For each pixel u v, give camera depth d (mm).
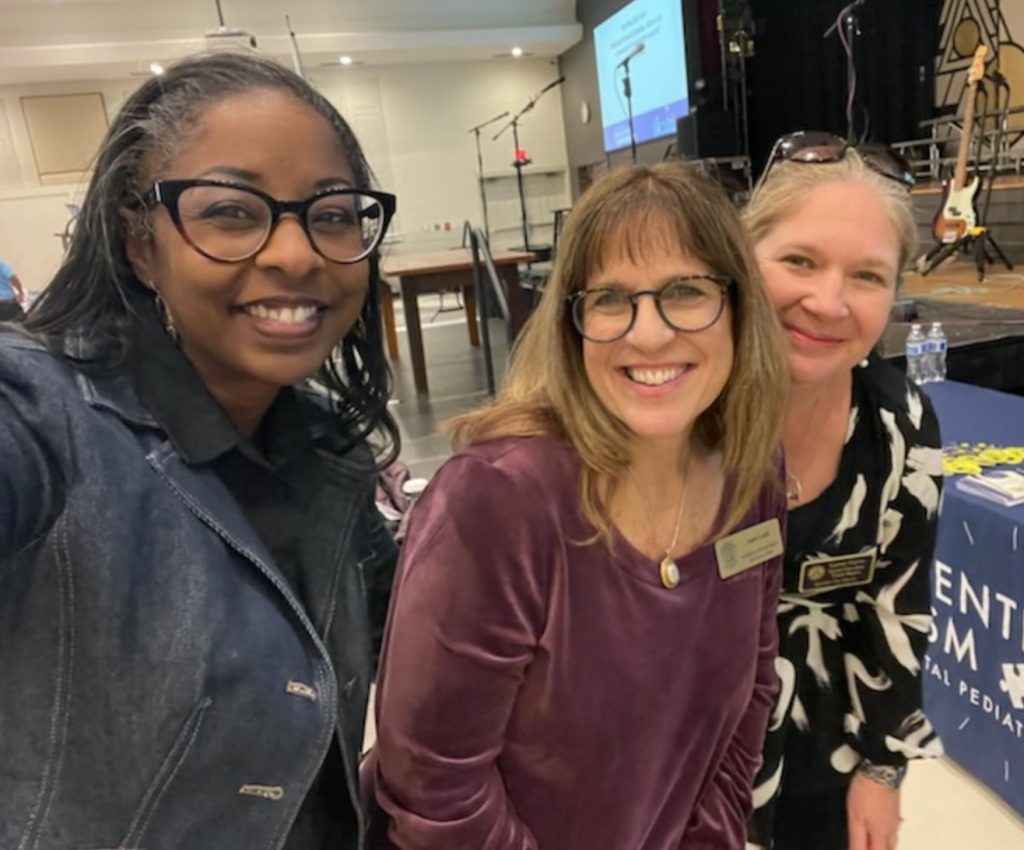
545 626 771
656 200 746
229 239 655
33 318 692
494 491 741
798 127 6402
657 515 821
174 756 648
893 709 1181
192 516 675
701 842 954
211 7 8289
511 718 801
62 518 617
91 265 694
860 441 1087
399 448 929
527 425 788
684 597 818
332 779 782
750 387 820
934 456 1112
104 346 683
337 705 749
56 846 636
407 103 10016
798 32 6168
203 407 700
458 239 10508
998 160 4520
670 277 750
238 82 678
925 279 4125
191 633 648
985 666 1701
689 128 5258
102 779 639
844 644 1207
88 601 619
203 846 674
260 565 699
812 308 972
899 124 6430
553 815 833
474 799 771
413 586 755
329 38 8719
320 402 892
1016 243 4309
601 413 773
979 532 1665
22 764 630
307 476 824
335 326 734
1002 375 2855
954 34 6055
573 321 775
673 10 6812
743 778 997
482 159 10422
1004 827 1683
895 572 1146
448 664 739
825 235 963
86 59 8133
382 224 752
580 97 9836
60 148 9016
